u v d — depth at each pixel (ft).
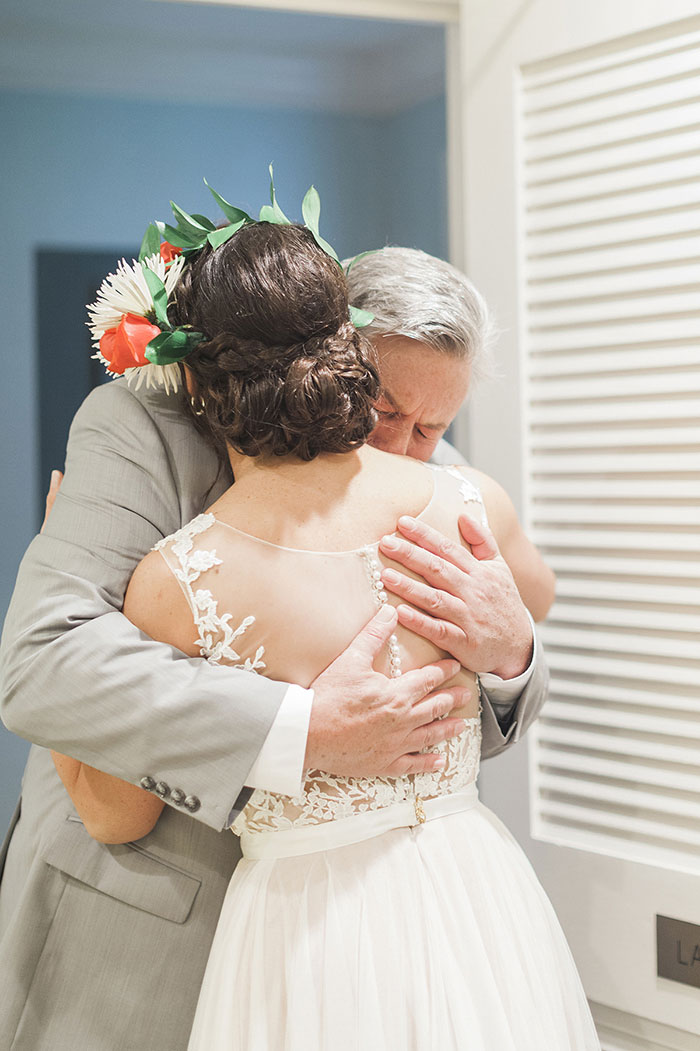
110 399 3.85
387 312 3.57
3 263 6.22
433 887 3.29
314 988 3.09
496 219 5.04
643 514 4.62
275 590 3.17
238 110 6.54
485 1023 3.14
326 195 6.74
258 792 3.30
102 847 3.80
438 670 3.38
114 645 3.21
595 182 4.69
